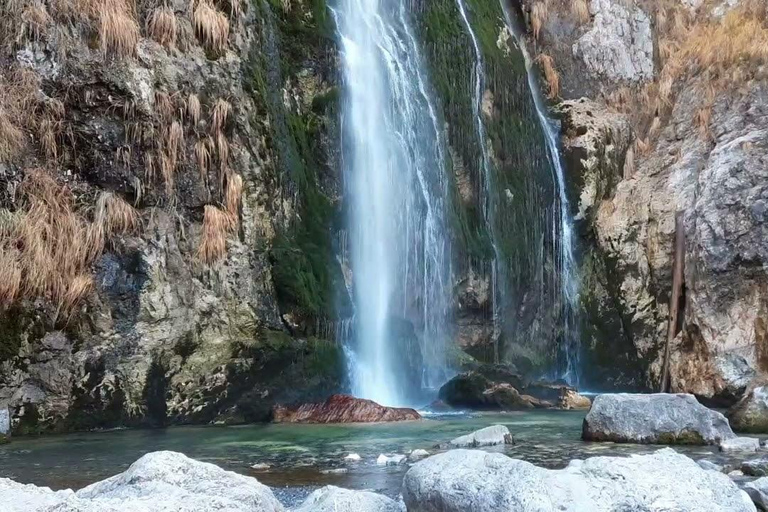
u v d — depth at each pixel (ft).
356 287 54.08
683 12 81.66
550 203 71.10
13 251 38.50
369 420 43.16
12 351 38.01
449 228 61.93
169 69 45.21
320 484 24.20
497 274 64.13
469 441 32.22
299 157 52.90
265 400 45.55
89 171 42.11
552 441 33.53
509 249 66.03
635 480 16.20
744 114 66.95
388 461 28.22
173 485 17.47
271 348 45.50
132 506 15.21
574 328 69.77
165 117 44.39
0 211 38.91
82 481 25.30
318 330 48.39
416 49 64.69
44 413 38.86
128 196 42.91
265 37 52.08
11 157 39.83
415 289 58.44
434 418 44.65
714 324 56.49
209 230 44.96
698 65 74.23
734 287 56.44
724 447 30.89
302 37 55.98
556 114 76.02
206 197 45.55
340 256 53.57
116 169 42.52
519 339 65.98
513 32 80.94
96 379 40.37
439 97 64.75
